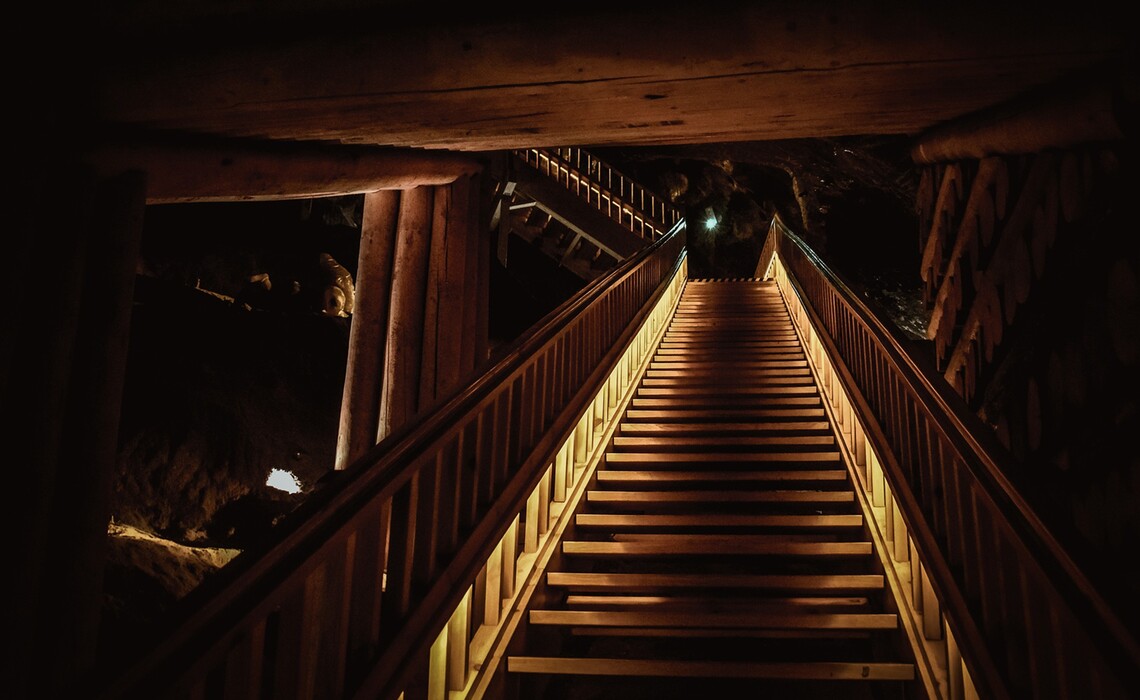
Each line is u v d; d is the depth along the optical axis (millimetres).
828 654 3391
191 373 8883
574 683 3176
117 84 2389
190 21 2367
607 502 4805
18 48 2189
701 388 7227
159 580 5691
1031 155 3307
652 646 3473
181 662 1476
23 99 2189
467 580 2801
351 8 2412
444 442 2705
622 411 6336
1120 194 2701
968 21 2291
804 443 5559
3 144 2137
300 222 15539
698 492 4734
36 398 2191
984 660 2389
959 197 4191
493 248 15227
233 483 8484
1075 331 3219
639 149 18438
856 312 5168
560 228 16562
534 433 4195
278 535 1840
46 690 2197
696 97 2848
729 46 2400
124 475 7895
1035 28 2279
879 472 4324
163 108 2469
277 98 2535
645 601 3562
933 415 2959
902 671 2977
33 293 2225
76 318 2330
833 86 2730
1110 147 2691
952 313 4547
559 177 15742
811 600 3494
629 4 2424
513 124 3371
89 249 2443
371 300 4645
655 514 4676
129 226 2527
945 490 2977
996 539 2434
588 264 16984
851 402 5152
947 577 2814
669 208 18141
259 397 9156
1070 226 3102
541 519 4043
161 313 9336
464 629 2797
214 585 1622
